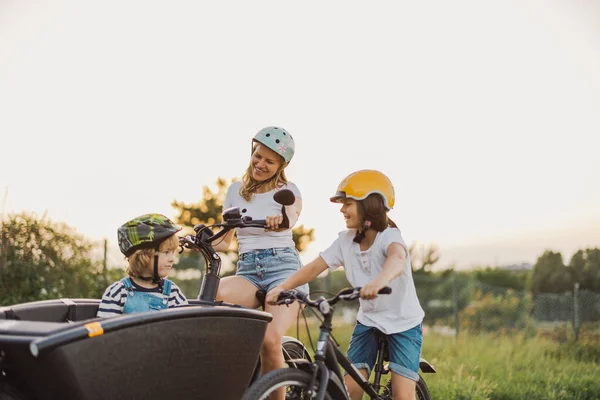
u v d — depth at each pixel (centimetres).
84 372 281
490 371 877
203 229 424
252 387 331
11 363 293
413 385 417
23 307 353
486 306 1562
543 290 1983
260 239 456
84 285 884
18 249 844
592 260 1959
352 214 402
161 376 306
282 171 467
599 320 1420
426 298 1814
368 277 411
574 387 795
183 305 380
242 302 449
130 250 364
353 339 438
